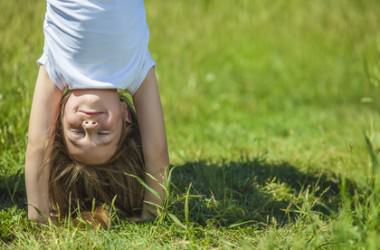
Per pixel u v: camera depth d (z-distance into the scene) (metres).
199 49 9.26
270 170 5.27
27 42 6.08
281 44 9.78
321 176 5.26
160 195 4.19
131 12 3.86
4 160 5.05
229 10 10.07
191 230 4.01
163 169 4.16
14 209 4.29
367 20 9.86
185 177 5.00
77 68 3.88
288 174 5.25
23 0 6.35
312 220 4.12
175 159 5.63
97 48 3.83
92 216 4.10
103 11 3.77
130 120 4.21
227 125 7.45
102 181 4.16
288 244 3.80
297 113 8.19
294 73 9.24
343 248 3.63
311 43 9.80
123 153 4.14
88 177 4.11
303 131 7.16
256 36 9.81
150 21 9.16
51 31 3.89
